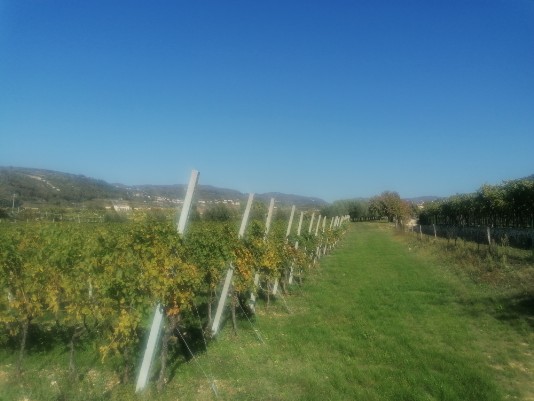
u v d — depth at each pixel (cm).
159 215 920
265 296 1644
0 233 1309
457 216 5656
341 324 1222
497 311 1287
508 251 2311
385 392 760
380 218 11162
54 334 1026
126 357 788
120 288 765
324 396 742
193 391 768
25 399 723
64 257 920
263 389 772
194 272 838
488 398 729
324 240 3111
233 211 2844
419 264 2492
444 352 964
